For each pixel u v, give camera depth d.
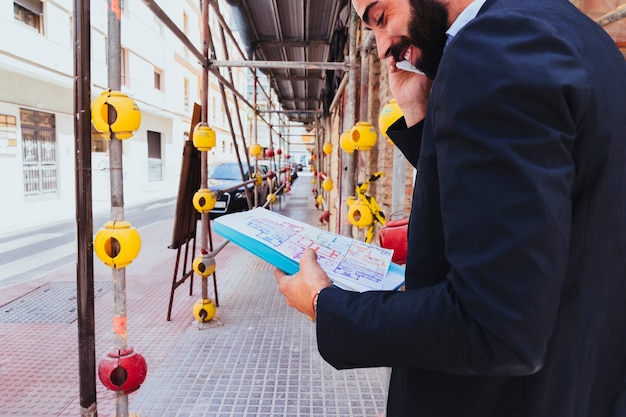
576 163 0.58
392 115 1.76
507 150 0.52
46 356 2.95
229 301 4.00
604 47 0.62
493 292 0.52
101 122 1.30
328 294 0.71
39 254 6.54
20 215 10.84
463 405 0.70
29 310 3.91
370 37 2.71
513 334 0.50
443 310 0.57
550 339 0.63
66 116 13.87
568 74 0.53
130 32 15.93
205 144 3.22
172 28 2.46
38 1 11.76
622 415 0.67
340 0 4.07
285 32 5.23
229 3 4.04
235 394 2.42
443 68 0.60
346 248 1.01
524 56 0.53
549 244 0.50
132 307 3.88
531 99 0.52
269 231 1.00
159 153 20.95
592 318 0.64
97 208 12.41
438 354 0.58
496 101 0.53
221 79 3.71
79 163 1.22
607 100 0.58
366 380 2.58
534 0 0.62
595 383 0.68
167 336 3.21
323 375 2.63
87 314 1.28
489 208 0.52
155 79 19.31
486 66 0.55
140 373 1.48
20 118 11.92
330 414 2.24
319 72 7.47
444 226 0.58
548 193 0.50
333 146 7.90
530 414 0.64
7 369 2.76
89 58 1.20
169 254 6.34
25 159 12.26
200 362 2.80
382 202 3.48
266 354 2.91
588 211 0.60
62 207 12.61
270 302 3.96
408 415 0.77
